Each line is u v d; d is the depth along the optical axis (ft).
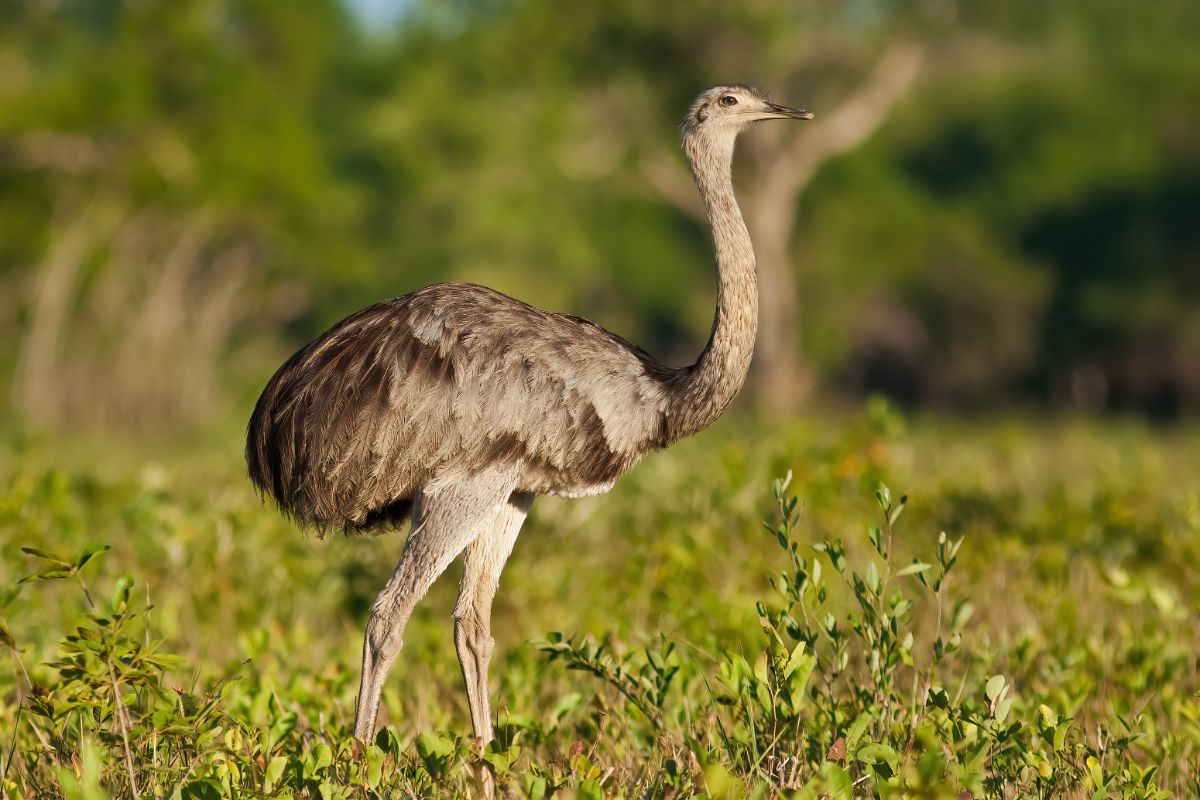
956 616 33.91
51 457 102.53
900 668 37.88
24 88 183.73
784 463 55.01
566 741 34.24
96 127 179.11
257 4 195.31
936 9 191.93
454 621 35.73
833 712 31.17
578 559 52.75
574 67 195.11
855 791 29.68
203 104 186.09
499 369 34.42
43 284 192.85
